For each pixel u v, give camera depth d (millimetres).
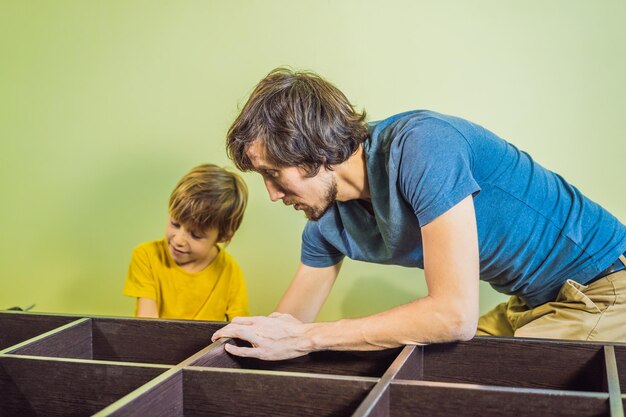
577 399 1122
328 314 2674
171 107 2768
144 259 2352
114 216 2854
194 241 2273
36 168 2906
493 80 2498
